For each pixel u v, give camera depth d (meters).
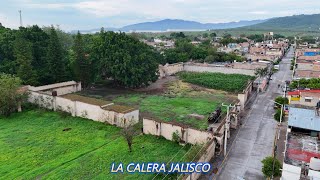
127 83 52.03
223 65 73.06
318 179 18.72
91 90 53.97
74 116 38.88
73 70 54.19
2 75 41.28
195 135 29.09
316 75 52.88
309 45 124.94
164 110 41.56
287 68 80.62
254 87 55.66
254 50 102.69
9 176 23.50
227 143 30.50
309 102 36.06
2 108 37.72
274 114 38.34
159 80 64.75
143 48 55.75
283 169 20.14
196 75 66.88
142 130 33.09
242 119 38.25
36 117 38.38
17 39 47.91
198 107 43.22
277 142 30.38
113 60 51.69
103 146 29.39
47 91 47.09
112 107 36.56
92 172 24.27
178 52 89.62
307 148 22.48
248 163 26.22
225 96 50.53
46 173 24.05
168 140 30.89
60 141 30.52
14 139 30.83
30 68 47.41
